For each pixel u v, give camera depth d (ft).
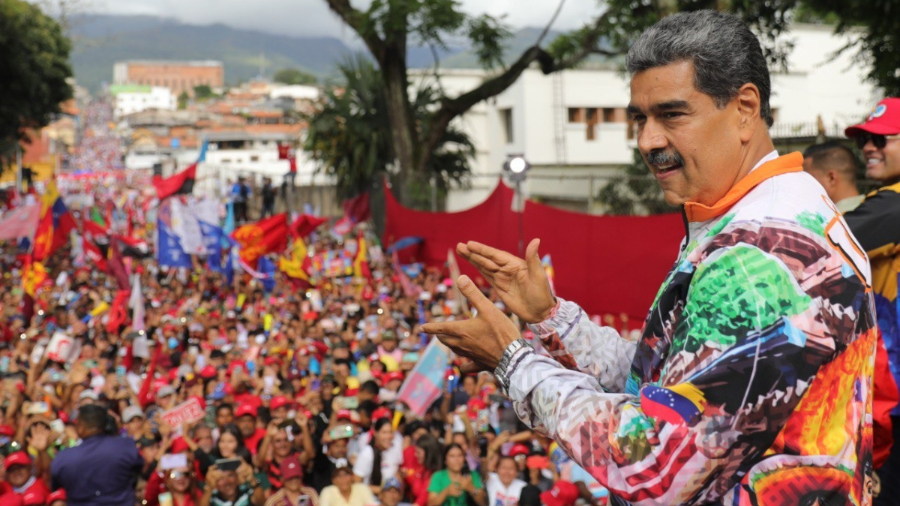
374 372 34.81
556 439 4.42
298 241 62.28
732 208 4.63
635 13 57.36
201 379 34.63
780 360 4.05
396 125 74.69
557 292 45.06
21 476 23.65
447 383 28.58
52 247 58.85
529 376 4.67
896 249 7.39
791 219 4.39
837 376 4.27
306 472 26.76
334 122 86.84
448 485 23.47
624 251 40.68
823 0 45.52
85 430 23.71
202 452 25.98
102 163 436.35
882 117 8.38
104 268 66.33
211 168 132.46
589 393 4.44
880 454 7.48
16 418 28.84
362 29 67.10
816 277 4.26
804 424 4.21
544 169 84.02
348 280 66.39
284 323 46.78
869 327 4.49
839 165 9.06
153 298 62.85
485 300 4.95
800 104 98.02
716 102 4.60
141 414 28.89
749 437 4.04
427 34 63.82
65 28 112.88
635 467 4.08
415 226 67.77
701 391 4.08
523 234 48.16
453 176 88.69
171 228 65.05
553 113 101.09
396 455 25.32
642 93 4.75
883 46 46.37
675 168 4.73
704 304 4.29
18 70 122.52
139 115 418.72
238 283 64.28
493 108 106.11
